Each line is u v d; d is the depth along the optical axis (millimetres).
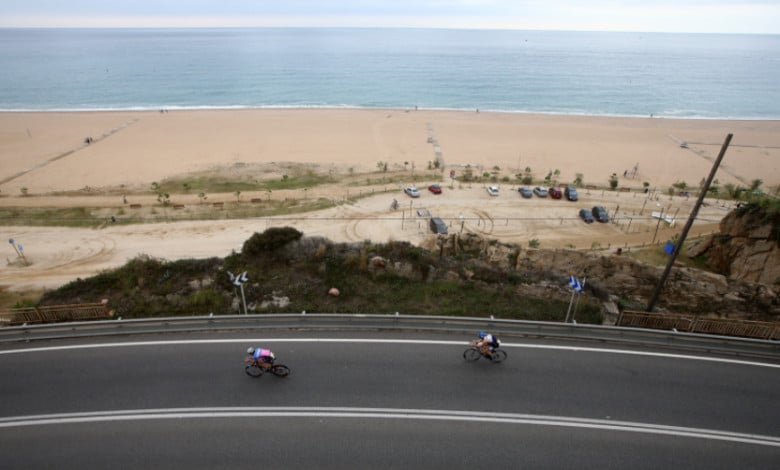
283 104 119250
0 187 52750
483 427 11977
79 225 39656
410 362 14312
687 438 11797
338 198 47531
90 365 14094
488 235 37562
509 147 77062
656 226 39188
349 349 14867
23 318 16484
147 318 15570
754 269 23672
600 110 118312
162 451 11195
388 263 19531
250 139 79250
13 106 110625
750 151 76812
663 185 58344
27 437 11586
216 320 15703
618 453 11312
